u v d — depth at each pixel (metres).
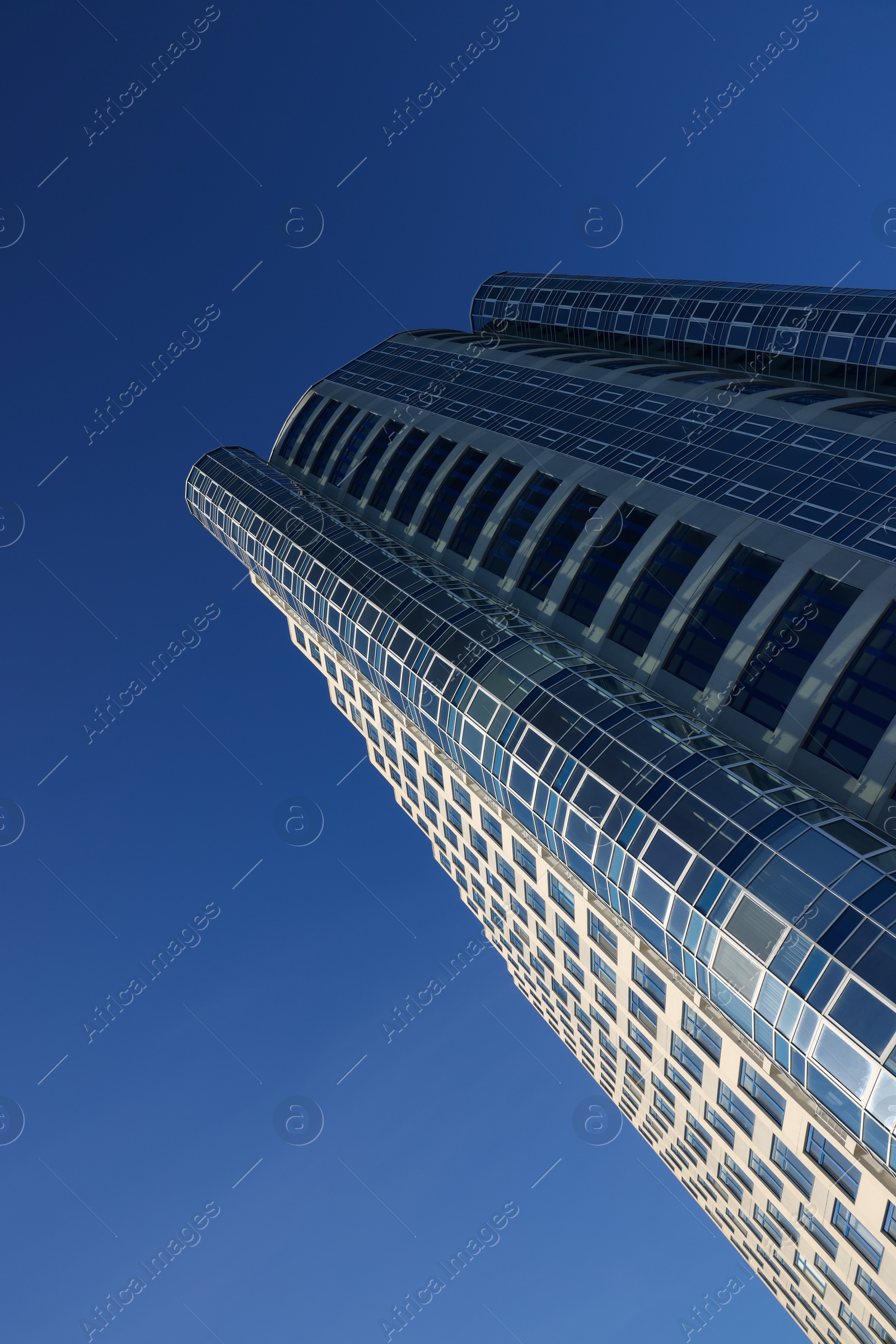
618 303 77.06
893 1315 27.84
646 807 28.67
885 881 22.39
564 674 36.25
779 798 26.53
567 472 48.09
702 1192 43.06
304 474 79.19
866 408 39.84
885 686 27.45
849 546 31.31
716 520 37.22
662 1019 33.91
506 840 42.97
